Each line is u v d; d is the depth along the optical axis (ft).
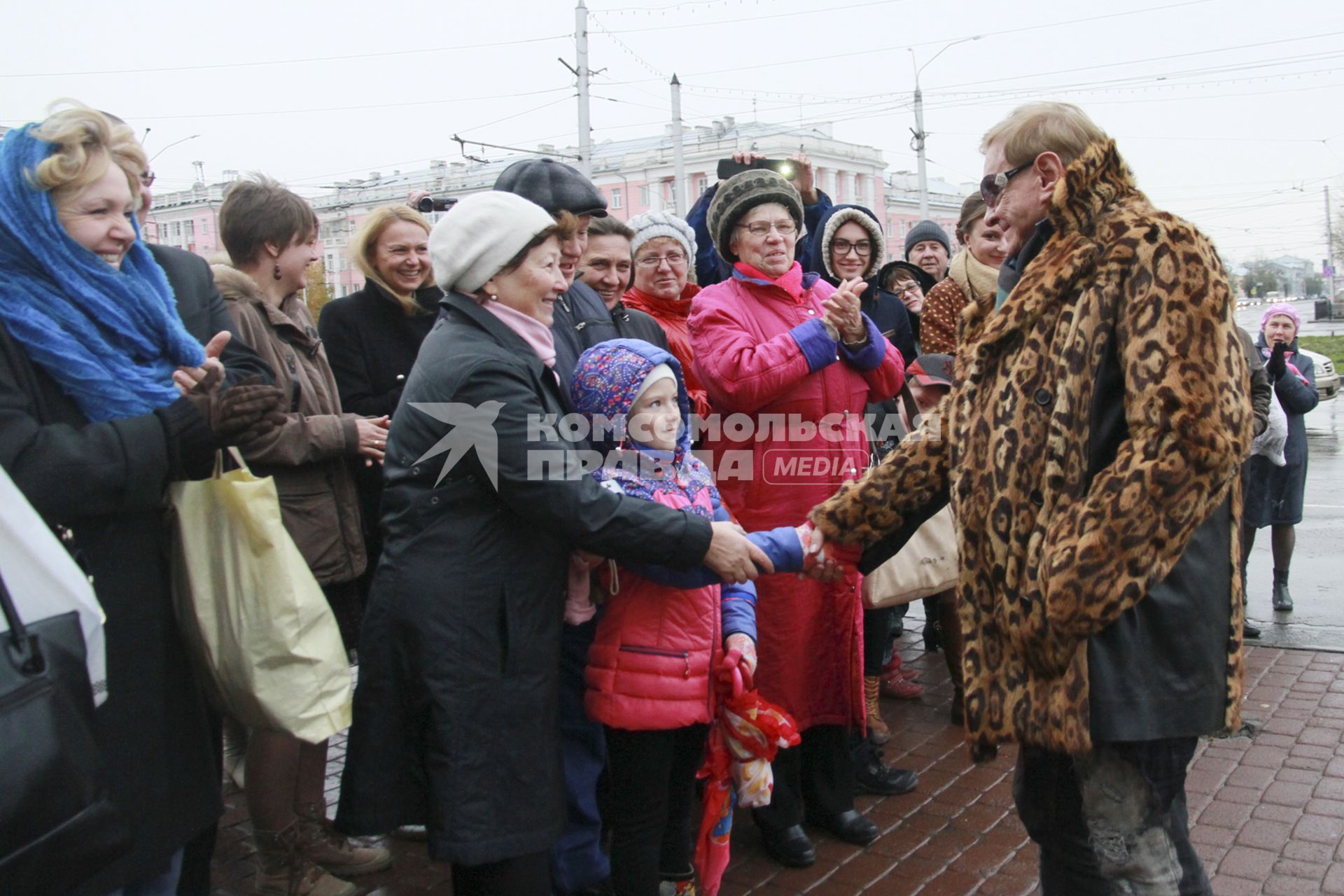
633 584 8.07
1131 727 5.92
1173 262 5.85
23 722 5.18
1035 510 6.18
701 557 7.48
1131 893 6.28
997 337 6.37
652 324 10.91
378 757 7.12
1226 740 13.48
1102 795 6.25
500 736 7.06
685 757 8.60
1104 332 5.99
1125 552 5.71
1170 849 6.29
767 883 9.93
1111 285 5.98
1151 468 5.65
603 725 8.66
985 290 14.01
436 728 6.96
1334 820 11.12
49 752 5.25
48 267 6.26
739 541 7.61
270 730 7.14
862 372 10.53
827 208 15.30
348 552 10.33
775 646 10.04
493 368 7.09
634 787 8.13
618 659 8.00
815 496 10.22
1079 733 5.88
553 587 7.41
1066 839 6.61
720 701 8.39
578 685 9.12
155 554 6.73
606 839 10.06
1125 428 6.02
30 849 5.15
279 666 7.04
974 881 9.91
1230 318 5.94
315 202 157.28
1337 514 29.19
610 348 8.22
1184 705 6.06
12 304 6.17
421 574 7.06
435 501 7.13
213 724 7.66
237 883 10.19
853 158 191.21
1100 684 5.94
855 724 10.47
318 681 7.14
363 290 11.84
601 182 180.14
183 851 7.18
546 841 7.19
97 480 6.14
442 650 6.97
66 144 6.26
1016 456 6.22
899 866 10.22
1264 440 18.75
